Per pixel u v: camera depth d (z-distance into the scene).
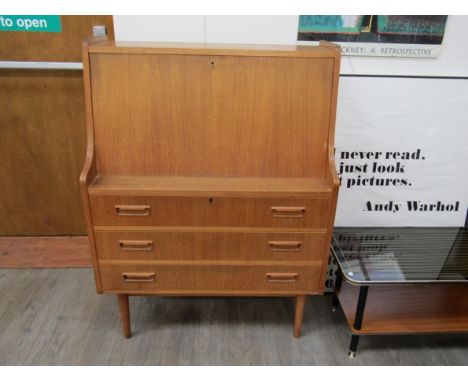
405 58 1.67
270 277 1.47
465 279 1.51
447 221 1.94
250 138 1.38
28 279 2.01
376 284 1.47
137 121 1.35
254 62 1.33
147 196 1.30
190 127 1.36
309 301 1.93
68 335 1.68
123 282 1.46
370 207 1.90
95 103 1.33
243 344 1.66
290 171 1.39
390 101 1.71
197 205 1.32
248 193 1.30
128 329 1.65
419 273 1.55
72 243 2.28
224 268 1.45
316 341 1.69
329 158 1.35
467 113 1.74
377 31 1.62
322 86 1.35
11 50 1.83
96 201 1.30
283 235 1.38
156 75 1.33
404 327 1.57
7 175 2.15
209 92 1.34
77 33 1.81
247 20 1.62
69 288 1.96
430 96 1.71
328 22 1.61
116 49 1.30
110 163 1.37
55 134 2.06
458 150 1.80
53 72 1.92
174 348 1.63
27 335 1.68
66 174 2.16
